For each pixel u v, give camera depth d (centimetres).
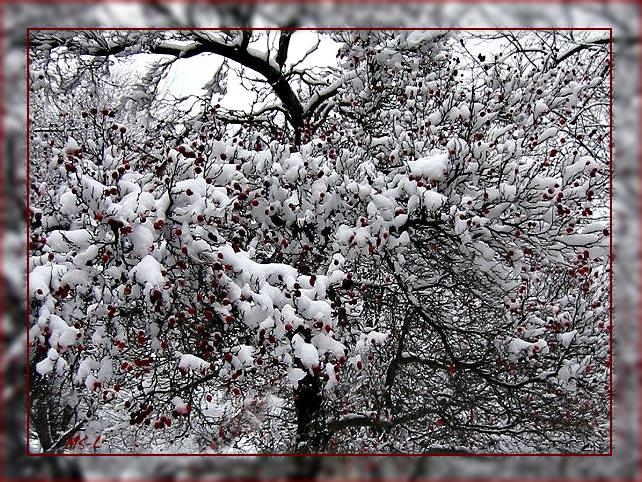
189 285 468
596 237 564
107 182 437
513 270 577
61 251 412
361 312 619
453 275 639
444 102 648
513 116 657
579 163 552
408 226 564
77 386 491
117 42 761
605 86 723
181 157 458
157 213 412
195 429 589
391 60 696
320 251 573
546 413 659
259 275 445
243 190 502
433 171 521
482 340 701
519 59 715
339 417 597
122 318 470
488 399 678
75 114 755
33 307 416
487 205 544
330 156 580
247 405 555
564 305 664
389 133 659
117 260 412
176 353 502
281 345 441
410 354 680
